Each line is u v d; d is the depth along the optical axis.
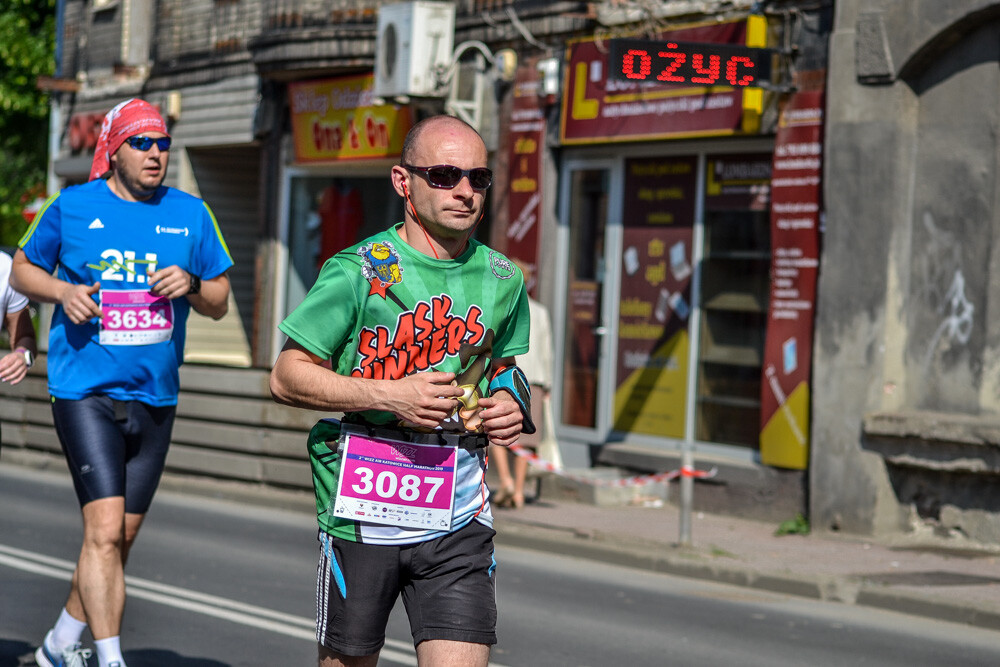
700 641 9.20
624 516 14.84
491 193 18.28
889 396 13.51
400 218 20.66
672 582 11.70
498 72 17.91
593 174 17.11
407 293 4.62
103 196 6.57
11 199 36.22
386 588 4.66
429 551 4.65
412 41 18.19
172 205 6.67
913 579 11.19
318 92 21.34
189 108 24.88
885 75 13.38
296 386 4.50
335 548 4.68
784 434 14.35
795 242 14.30
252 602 9.79
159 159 6.53
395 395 4.40
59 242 6.56
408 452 4.66
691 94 15.34
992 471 12.52
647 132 15.90
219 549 12.27
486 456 4.82
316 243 22.16
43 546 11.84
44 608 9.22
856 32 13.59
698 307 15.80
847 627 9.94
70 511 14.19
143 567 11.16
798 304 14.26
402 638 8.93
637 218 16.56
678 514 15.14
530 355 14.76
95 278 6.51
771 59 14.21
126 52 26.36
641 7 15.94
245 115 23.36
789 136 14.37
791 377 14.30
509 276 4.79
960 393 13.16
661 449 16.12
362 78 20.42
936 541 13.26
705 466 15.27
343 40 20.06
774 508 14.50
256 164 26.02
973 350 13.05
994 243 12.91
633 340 16.61
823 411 13.81
